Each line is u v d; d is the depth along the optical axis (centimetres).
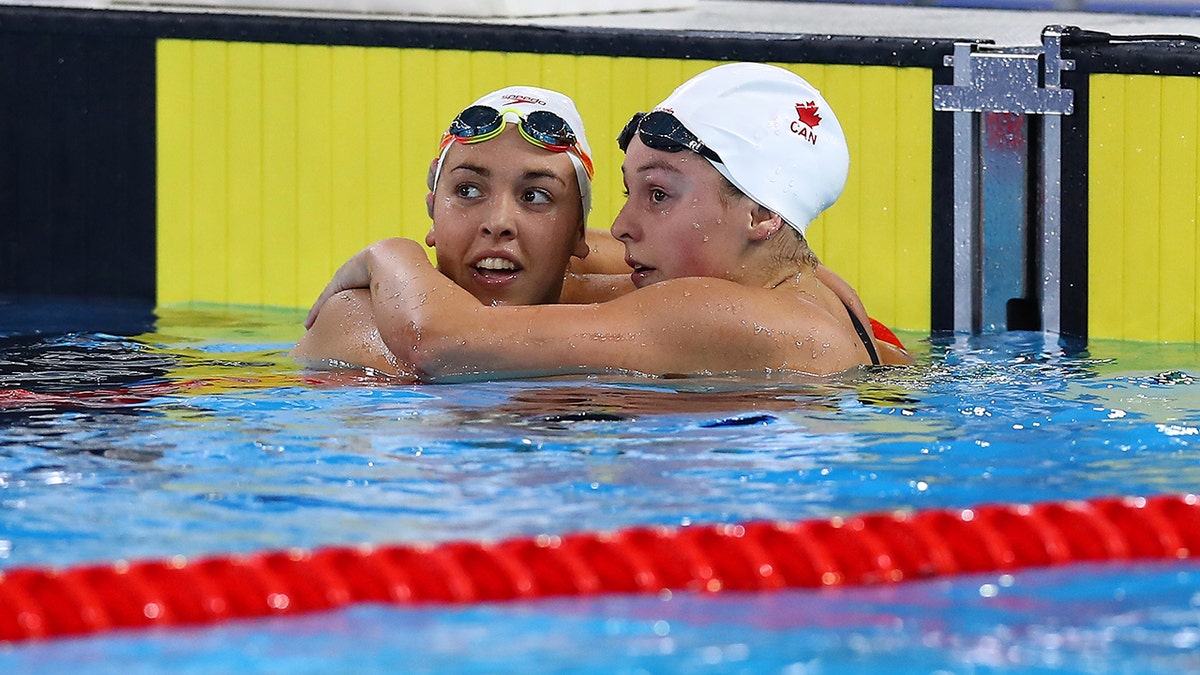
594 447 826
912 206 1432
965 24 1848
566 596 634
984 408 938
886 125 1429
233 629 597
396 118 1505
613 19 1867
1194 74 1348
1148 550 693
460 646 571
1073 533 694
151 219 1562
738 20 1889
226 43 1530
